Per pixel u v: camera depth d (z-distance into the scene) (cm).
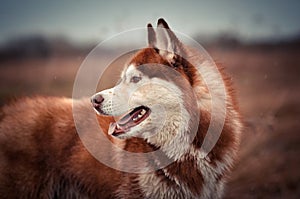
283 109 1134
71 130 592
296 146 884
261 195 745
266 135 853
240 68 1510
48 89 1220
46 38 2112
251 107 1059
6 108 631
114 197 567
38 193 590
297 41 2127
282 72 1633
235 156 565
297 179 782
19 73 1614
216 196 559
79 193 589
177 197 546
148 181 546
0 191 590
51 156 588
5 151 593
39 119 602
